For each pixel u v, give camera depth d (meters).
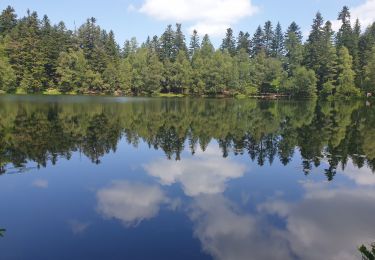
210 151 21.98
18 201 12.61
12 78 80.00
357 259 9.04
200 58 103.06
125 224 10.81
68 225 10.69
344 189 14.62
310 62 97.75
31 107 45.88
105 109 47.47
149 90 98.06
